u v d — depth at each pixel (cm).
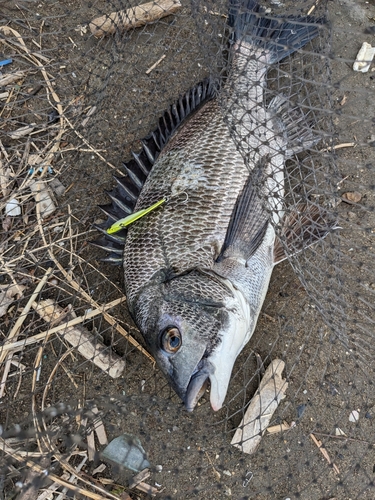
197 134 50
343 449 52
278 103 53
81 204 58
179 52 59
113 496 51
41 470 49
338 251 49
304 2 54
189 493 52
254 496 52
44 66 57
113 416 53
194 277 46
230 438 53
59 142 58
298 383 53
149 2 58
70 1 60
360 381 53
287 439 52
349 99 57
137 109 59
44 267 56
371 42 57
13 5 59
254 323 50
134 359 55
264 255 50
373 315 53
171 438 53
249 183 48
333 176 51
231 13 54
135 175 54
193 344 44
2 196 57
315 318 54
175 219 48
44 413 51
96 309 55
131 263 49
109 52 59
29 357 55
